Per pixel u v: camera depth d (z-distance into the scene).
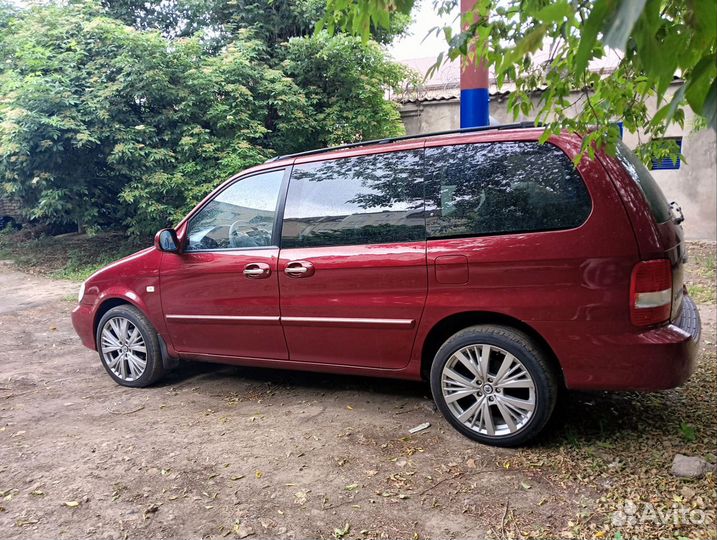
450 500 2.70
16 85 9.20
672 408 3.62
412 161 3.40
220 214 4.10
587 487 2.74
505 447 3.18
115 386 4.60
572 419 3.50
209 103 9.97
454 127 12.55
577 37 2.07
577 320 2.89
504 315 3.11
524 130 3.17
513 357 3.06
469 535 2.44
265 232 3.88
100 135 9.51
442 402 3.33
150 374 4.44
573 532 2.41
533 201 3.01
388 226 3.41
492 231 3.10
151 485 2.95
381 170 3.49
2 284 9.85
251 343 3.99
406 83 12.80
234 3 11.06
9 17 11.69
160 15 12.18
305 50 10.33
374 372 3.59
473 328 3.19
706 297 6.81
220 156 9.69
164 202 10.13
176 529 2.57
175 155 9.95
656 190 3.18
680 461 2.84
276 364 3.97
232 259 3.94
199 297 4.11
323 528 2.54
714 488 2.64
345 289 3.52
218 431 3.60
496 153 3.17
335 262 3.54
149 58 9.34
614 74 2.60
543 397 3.01
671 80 1.15
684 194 11.02
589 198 2.87
